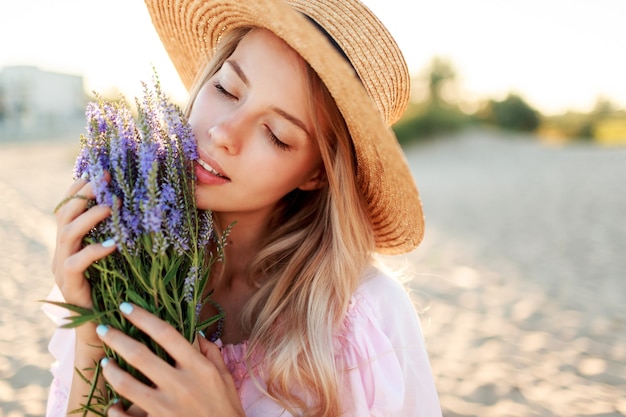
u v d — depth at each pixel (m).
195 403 1.17
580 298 5.39
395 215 1.62
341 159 1.56
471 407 3.28
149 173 1.09
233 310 1.70
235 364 1.54
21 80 41.03
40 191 12.31
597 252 7.34
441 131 32.91
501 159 23.75
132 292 1.17
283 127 1.42
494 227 9.18
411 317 1.63
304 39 1.25
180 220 1.20
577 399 3.39
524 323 4.73
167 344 1.16
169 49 1.99
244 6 1.43
